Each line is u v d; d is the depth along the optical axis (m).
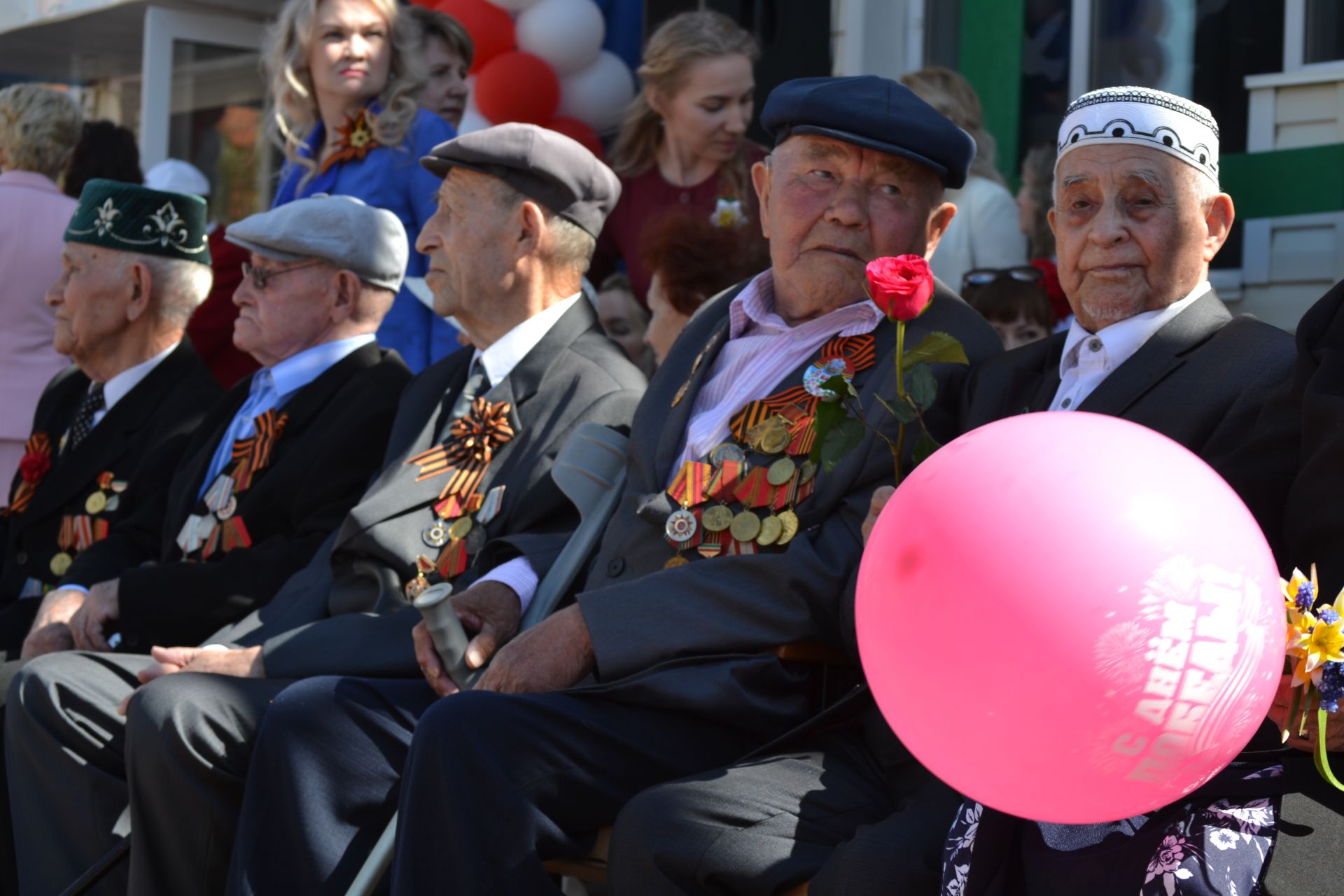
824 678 3.62
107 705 4.55
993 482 2.30
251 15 10.73
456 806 3.38
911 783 3.34
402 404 4.83
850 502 3.60
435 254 4.74
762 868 3.14
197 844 4.04
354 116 6.24
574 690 3.58
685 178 6.37
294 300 5.17
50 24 10.99
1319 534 2.87
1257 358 3.21
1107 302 3.38
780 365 3.93
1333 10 6.40
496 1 7.40
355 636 4.23
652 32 7.57
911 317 3.18
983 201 6.12
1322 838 2.89
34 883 4.54
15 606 5.61
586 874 3.57
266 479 4.97
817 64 7.37
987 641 2.23
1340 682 2.43
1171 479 2.29
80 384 6.06
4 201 6.90
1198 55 6.71
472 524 4.41
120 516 5.58
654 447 4.02
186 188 10.03
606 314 6.30
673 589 3.61
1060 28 7.03
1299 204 6.46
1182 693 2.21
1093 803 2.31
